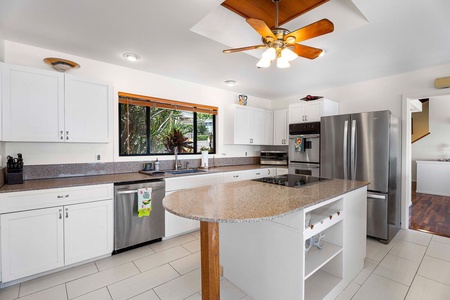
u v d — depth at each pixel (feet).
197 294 6.30
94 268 7.52
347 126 10.62
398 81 11.24
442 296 6.19
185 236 10.23
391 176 9.89
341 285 6.34
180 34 7.18
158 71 10.75
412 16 6.31
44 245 6.85
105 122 8.82
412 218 12.85
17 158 7.45
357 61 9.56
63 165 8.81
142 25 6.65
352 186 7.02
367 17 6.35
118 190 8.27
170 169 11.91
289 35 5.54
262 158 15.83
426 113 22.36
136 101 10.67
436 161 19.38
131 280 6.89
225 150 14.64
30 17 6.24
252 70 10.61
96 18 6.29
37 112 7.41
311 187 6.84
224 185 7.13
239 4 6.72
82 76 8.59
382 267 7.66
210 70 10.57
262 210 4.51
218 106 14.02
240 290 6.35
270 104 17.35
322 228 5.51
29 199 6.61
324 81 12.32
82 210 7.51
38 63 8.17
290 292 5.09
